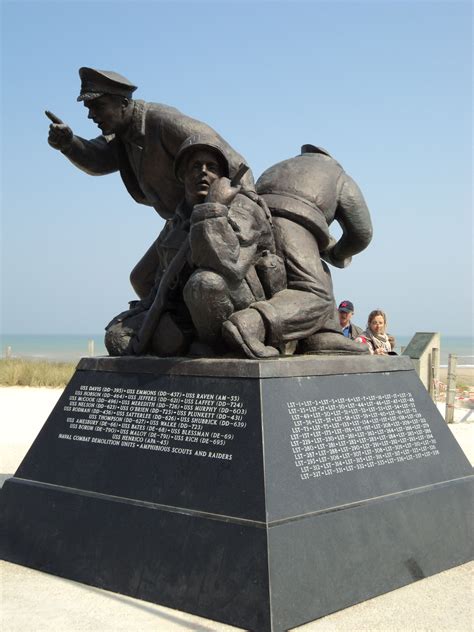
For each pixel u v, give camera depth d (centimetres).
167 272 397
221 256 360
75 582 348
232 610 293
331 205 458
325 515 319
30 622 294
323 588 306
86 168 491
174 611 307
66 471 385
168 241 422
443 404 1209
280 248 427
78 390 412
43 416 994
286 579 293
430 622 296
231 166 403
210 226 358
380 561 335
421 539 360
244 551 298
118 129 464
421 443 393
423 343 1003
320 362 366
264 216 399
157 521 331
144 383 381
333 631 287
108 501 354
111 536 345
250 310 379
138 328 423
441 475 391
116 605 315
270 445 320
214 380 352
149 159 463
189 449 342
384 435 376
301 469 326
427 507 370
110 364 404
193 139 394
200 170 393
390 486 360
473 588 339
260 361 341
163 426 360
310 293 417
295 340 405
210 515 316
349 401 371
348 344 425
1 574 361
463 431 868
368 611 308
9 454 668
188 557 314
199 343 388
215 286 361
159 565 322
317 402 354
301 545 304
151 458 354
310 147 497
